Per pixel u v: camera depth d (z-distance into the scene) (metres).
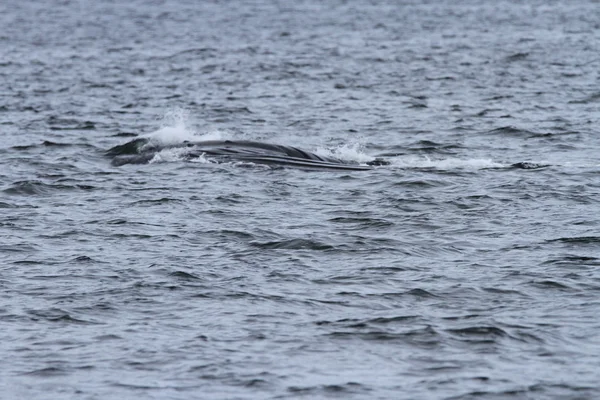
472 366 57.41
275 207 94.31
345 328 62.81
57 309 66.19
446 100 180.50
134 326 63.41
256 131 149.62
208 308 66.31
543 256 77.31
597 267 74.25
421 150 130.25
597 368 57.00
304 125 153.50
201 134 137.00
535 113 161.12
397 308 66.25
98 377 56.28
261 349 59.75
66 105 177.50
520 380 55.50
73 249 80.00
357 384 55.22
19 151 126.81
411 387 54.88
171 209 93.69
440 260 76.75
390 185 102.69
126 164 116.06
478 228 86.19
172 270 73.88
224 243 81.69
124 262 76.25
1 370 57.22
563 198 96.88
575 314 64.88
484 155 126.19
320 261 76.56
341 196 98.38
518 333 61.91
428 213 91.56
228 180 105.56
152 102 182.75
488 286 70.25
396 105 174.38
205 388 54.84
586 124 148.50
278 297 68.25
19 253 78.88
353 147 133.00
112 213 92.19
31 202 97.06
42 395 54.22
